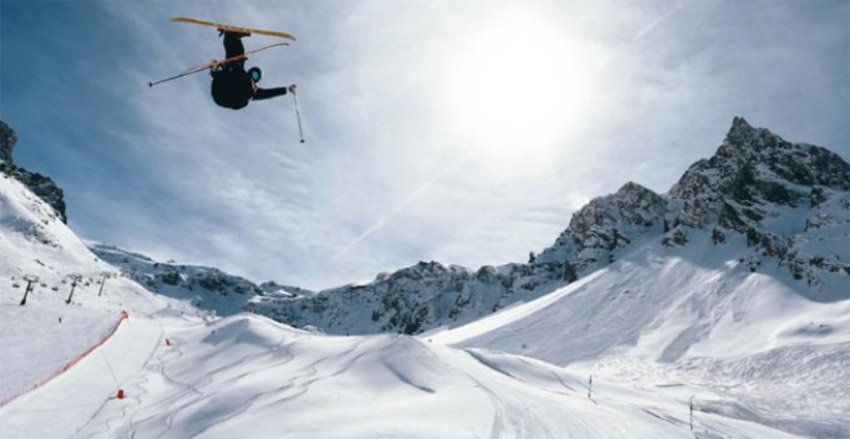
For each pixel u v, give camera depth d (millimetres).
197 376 45969
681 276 120375
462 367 40812
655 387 65438
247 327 63125
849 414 50219
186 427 27812
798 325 80562
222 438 23266
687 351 83688
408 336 43969
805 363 66250
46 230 151375
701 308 100625
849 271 92000
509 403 31172
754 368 69312
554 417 30000
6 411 32438
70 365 44750
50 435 30562
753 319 89625
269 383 33969
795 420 48781
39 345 49969
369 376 35781
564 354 93625
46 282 110812
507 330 113875
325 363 41125
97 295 121625
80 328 60781
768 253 111750
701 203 149500
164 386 44312
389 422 23984
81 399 37312
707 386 66062
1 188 161750
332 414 26109
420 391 32719
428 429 22953
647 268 131375
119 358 52219
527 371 49688
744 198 142250
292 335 58781
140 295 141625
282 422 24781
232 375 43031
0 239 130125
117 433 30094
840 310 81562
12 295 75250
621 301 115562
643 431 31844
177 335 70062
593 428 29641
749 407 53531
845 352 65812
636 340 93562
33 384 38344
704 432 36438
